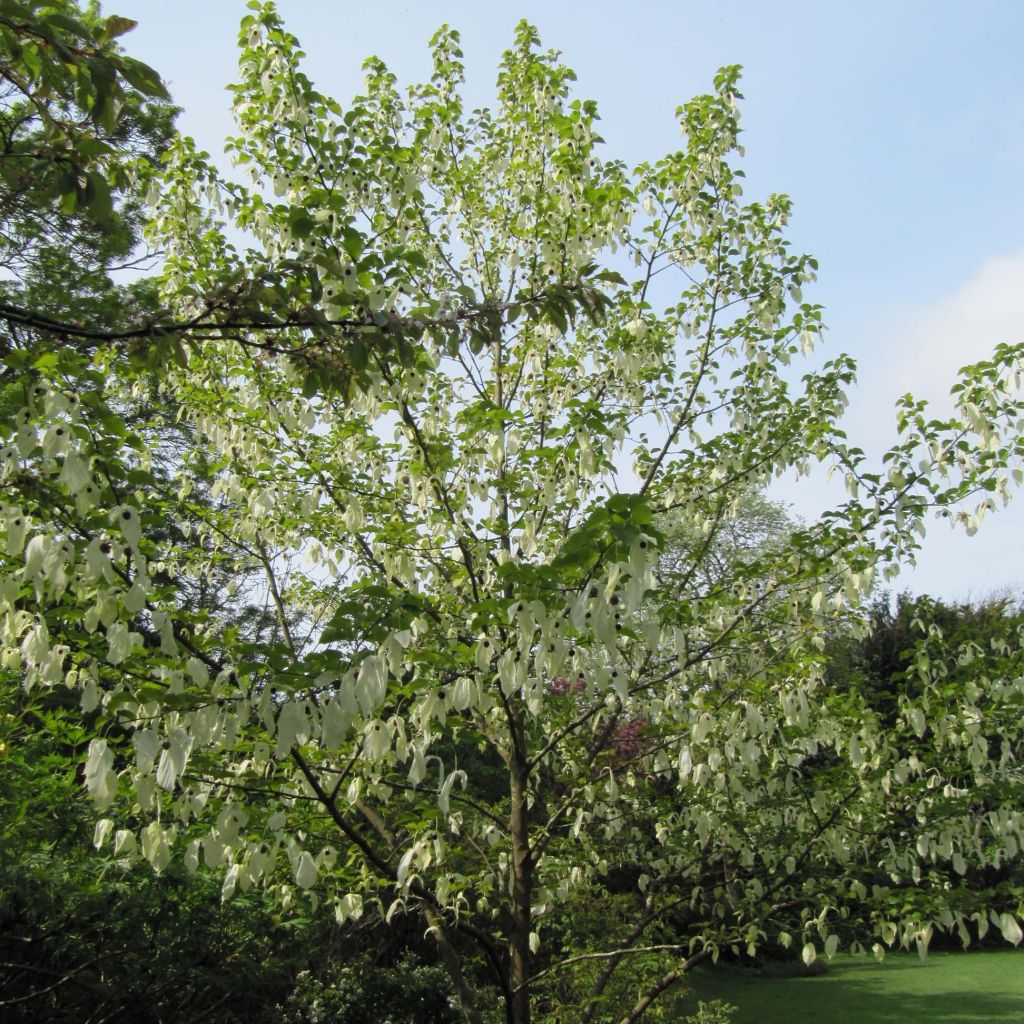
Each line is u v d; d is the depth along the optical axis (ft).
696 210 19.17
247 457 18.40
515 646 9.90
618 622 8.17
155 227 18.15
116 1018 18.08
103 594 8.72
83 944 17.34
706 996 38.88
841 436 17.60
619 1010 22.31
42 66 7.38
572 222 18.45
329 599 20.11
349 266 10.43
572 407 15.99
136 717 9.22
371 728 9.78
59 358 8.92
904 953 49.98
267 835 12.14
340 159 16.43
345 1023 24.16
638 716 19.51
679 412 19.98
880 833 17.43
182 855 17.31
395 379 15.47
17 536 8.40
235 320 9.00
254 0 15.90
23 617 9.34
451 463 16.55
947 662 17.54
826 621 18.85
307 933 21.81
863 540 16.53
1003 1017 35.47
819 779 17.43
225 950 19.33
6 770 16.22
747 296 19.95
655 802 18.88
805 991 40.16
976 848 16.78
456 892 15.98
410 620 9.10
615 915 24.08
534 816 22.94
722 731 15.48
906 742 17.67
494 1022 23.34
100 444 8.84
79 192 7.95
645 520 7.70
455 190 20.68
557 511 18.45
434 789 15.23
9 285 35.63
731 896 17.74
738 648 18.17
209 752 11.03
